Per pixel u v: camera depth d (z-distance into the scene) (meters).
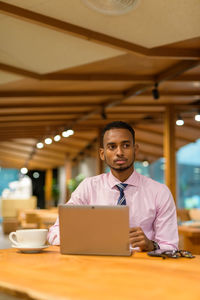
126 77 6.39
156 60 5.76
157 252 1.85
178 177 13.81
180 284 1.25
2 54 4.91
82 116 9.91
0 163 21.20
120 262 1.65
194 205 13.38
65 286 1.21
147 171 15.28
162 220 2.21
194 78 6.52
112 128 2.18
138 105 8.94
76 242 1.84
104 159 2.30
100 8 3.59
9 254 1.87
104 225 1.81
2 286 1.25
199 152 13.25
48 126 11.27
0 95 7.23
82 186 2.42
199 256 1.85
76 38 4.30
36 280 1.30
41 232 1.95
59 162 19.88
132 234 1.95
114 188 2.29
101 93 7.64
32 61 5.15
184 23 3.87
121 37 4.33
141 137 12.36
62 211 1.85
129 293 1.14
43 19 3.83
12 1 3.55
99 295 1.11
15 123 10.62
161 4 3.47
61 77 6.03
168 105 9.02
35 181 25.31
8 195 14.77
